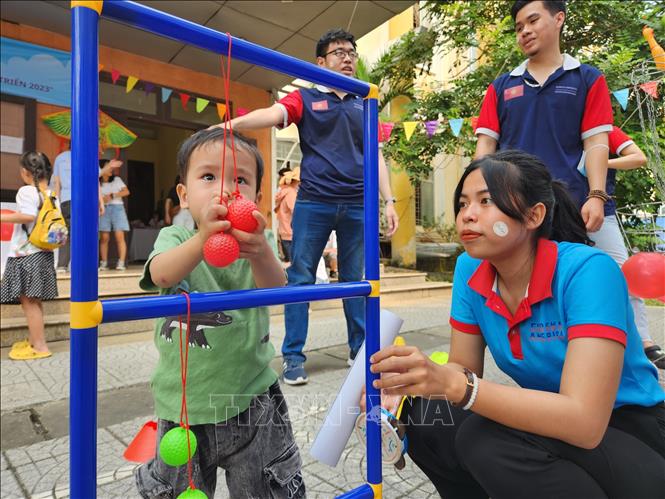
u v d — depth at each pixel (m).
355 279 2.58
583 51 3.61
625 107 2.04
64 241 3.12
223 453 1.06
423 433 1.13
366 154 1.01
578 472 0.90
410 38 5.80
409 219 7.78
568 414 0.82
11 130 4.50
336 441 1.05
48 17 4.50
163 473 1.02
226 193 0.85
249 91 6.08
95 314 0.64
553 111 1.71
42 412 2.19
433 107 5.07
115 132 5.10
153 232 6.51
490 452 0.95
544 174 0.97
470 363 1.17
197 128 5.74
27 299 3.08
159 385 1.05
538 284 0.96
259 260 0.98
